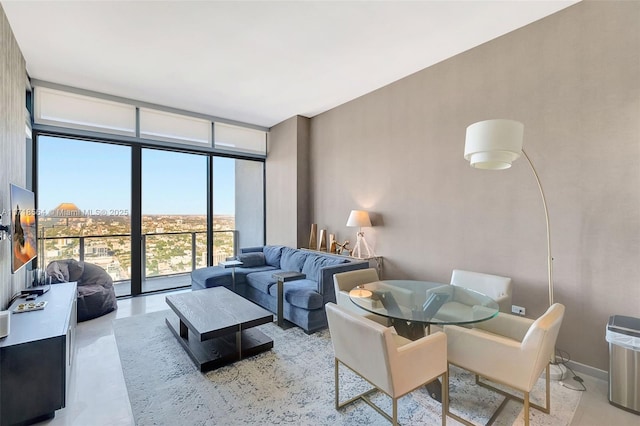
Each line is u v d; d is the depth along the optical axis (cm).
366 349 167
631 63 224
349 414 193
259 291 414
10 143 267
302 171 532
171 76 370
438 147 347
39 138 389
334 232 491
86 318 354
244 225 580
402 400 210
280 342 303
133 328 332
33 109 371
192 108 486
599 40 237
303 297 327
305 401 206
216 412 195
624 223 228
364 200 439
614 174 232
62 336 193
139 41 293
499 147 190
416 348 166
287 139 546
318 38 292
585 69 244
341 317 182
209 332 234
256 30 277
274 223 579
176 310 285
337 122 482
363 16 258
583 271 247
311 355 274
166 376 238
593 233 242
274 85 402
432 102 352
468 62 318
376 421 187
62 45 297
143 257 469
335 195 488
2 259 241
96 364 256
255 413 194
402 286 269
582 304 247
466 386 228
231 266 431
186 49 308
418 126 368
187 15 254
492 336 181
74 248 416
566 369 244
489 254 305
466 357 188
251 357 269
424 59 337
